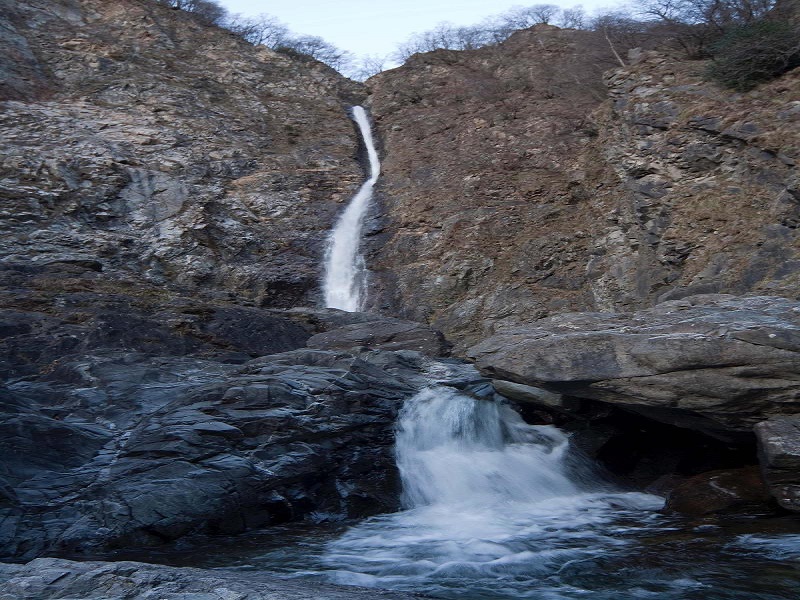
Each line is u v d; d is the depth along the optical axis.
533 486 9.73
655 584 5.88
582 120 26.95
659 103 18.47
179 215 23.08
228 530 8.05
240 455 8.74
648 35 25.73
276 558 7.04
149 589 4.44
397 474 9.64
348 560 6.93
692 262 16.00
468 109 30.52
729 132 16.17
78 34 31.11
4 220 20.44
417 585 6.11
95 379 11.31
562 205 22.78
